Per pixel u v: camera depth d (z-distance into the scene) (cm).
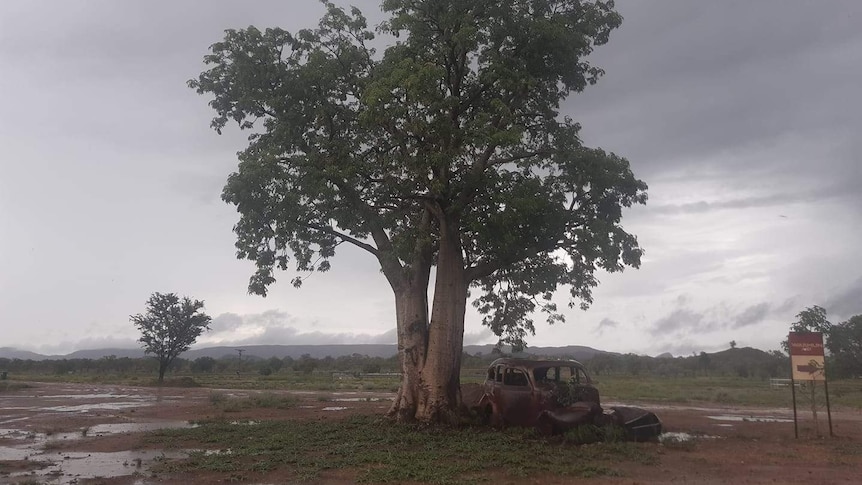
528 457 1299
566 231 1802
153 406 2858
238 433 1706
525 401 1678
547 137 1966
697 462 1282
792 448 1488
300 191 1667
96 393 4025
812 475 1151
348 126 1925
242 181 1623
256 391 4228
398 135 1784
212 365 9594
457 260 1866
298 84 1855
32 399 3409
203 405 2894
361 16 1920
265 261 1797
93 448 1509
